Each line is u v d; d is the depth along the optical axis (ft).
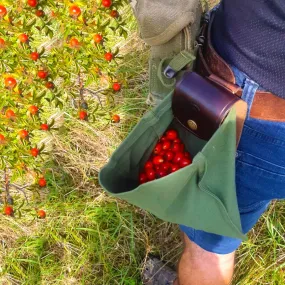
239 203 3.55
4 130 5.70
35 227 6.10
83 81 6.86
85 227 6.08
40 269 5.80
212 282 4.22
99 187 6.40
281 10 2.61
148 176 3.18
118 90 6.71
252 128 3.02
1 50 5.49
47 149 6.56
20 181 6.40
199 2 3.22
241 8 2.81
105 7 5.95
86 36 6.08
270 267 5.47
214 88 2.88
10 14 5.48
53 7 5.68
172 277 5.51
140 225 6.04
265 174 3.22
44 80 5.94
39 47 6.60
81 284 5.68
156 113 3.00
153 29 3.11
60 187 6.36
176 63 3.14
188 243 4.11
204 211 3.01
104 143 6.64
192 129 3.06
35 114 5.91
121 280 5.67
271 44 2.71
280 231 5.76
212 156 2.77
